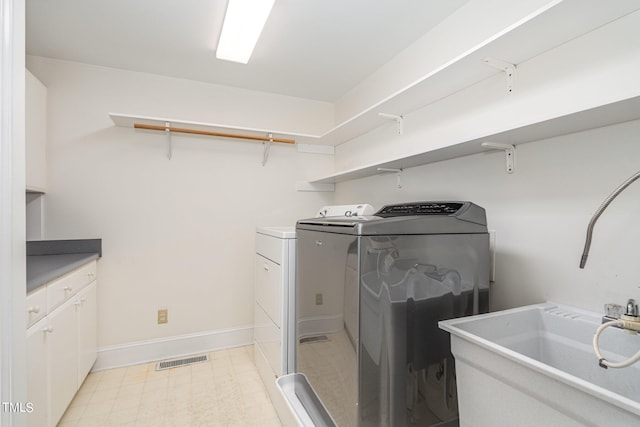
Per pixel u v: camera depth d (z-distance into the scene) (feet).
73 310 5.81
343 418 4.11
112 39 6.65
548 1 4.15
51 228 7.31
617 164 3.59
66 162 7.46
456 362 3.38
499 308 4.91
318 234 4.86
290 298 5.95
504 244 4.86
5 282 2.28
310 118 10.06
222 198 8.98
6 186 2.28
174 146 8.48
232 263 9.05
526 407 2.64
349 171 7.64
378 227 3.83
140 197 8.11
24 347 2.49
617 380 3.22
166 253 8.35
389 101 6.31
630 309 3.29
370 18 5.99
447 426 4.15
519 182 4.66
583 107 3.10
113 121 7.47
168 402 6.27
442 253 4.20
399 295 3.91
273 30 6.39
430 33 6.36
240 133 9.00
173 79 8.45
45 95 7.18
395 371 3.85
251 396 6.50
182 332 8.50
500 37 3.96
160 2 5.52
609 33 3.65
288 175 9.80
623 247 3.53
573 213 4.00
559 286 4.14
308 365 5.20
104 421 5.65
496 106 5.02
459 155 5.53
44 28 6.25
